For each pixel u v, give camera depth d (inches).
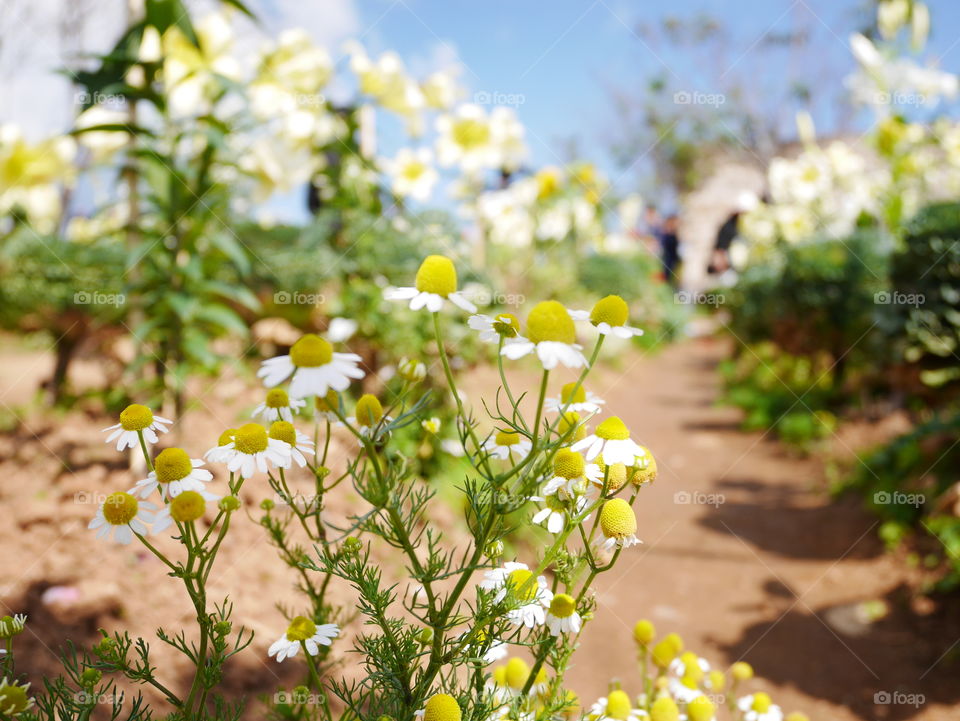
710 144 717.3
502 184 245.4
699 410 274.4
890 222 213.6
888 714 90.4
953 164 201.5
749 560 136.2
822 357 259.6
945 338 160.1
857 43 200.4
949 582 115.7
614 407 265.9
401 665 42.6
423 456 116.3
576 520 42.7
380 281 152.6
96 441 125.2
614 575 125.7
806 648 105.6
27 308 147.6
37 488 103.8
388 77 149.7
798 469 195.6
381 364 145.0
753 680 97.5
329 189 159.8
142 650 42.6
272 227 168.1
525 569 44.6
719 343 465.4
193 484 38.9
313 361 35.2
